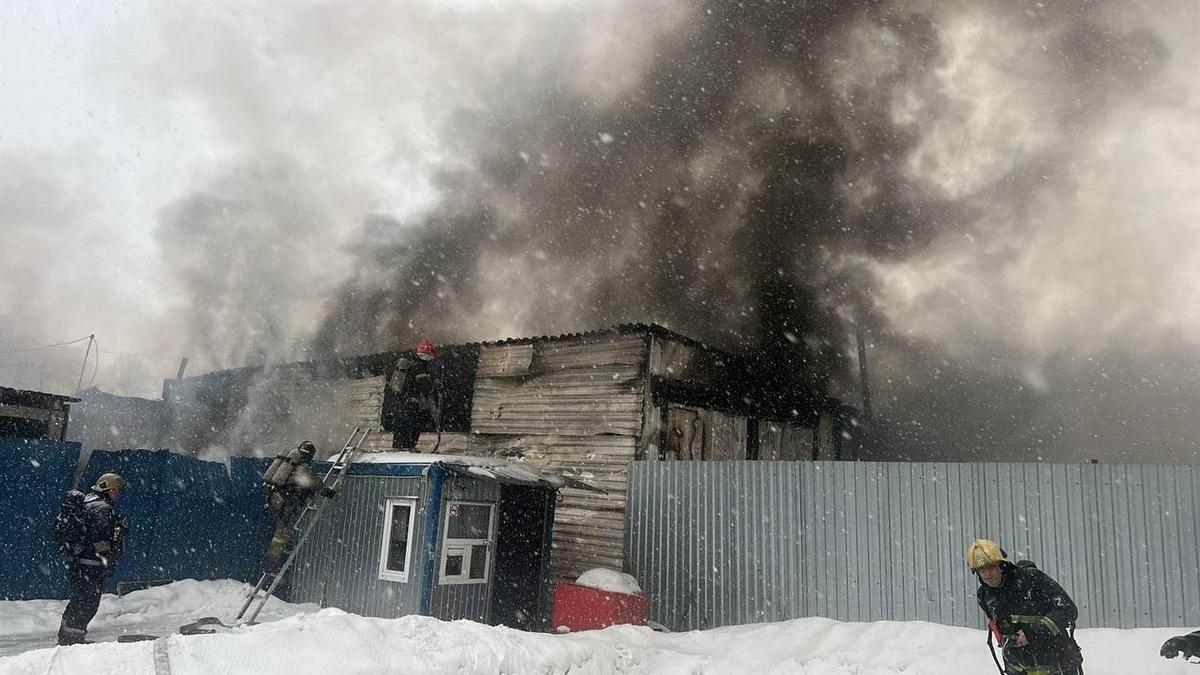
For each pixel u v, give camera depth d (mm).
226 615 10047
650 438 13555
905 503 9055
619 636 8672
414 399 15430
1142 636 6910
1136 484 7641
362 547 10789
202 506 11781
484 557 10695
